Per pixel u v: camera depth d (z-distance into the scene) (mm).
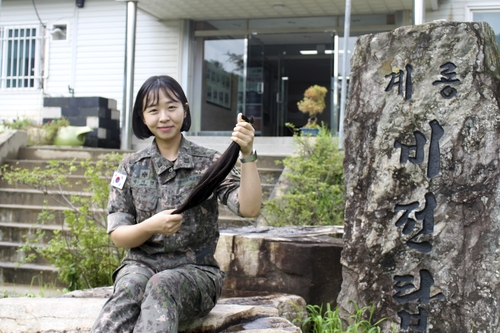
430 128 3436
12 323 3008
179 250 2703
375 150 3562
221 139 11242
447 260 3314
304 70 15039
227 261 4121
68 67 12562
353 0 10438
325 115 15492
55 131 10219
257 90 12062
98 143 10578
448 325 3283
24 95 12734
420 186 3422
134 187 2746
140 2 10844
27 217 7246
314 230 4590
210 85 12203
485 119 3320
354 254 3553
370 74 3631
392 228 3465
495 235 3205
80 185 7766
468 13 10570
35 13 12719
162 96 2693
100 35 12391
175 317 2352
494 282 3176
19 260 6629
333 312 3660
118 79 12281
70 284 5316
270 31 11828
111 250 5398
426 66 3482
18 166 8484
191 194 2508
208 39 12203
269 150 10477
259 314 3098
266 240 4043
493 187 3250
